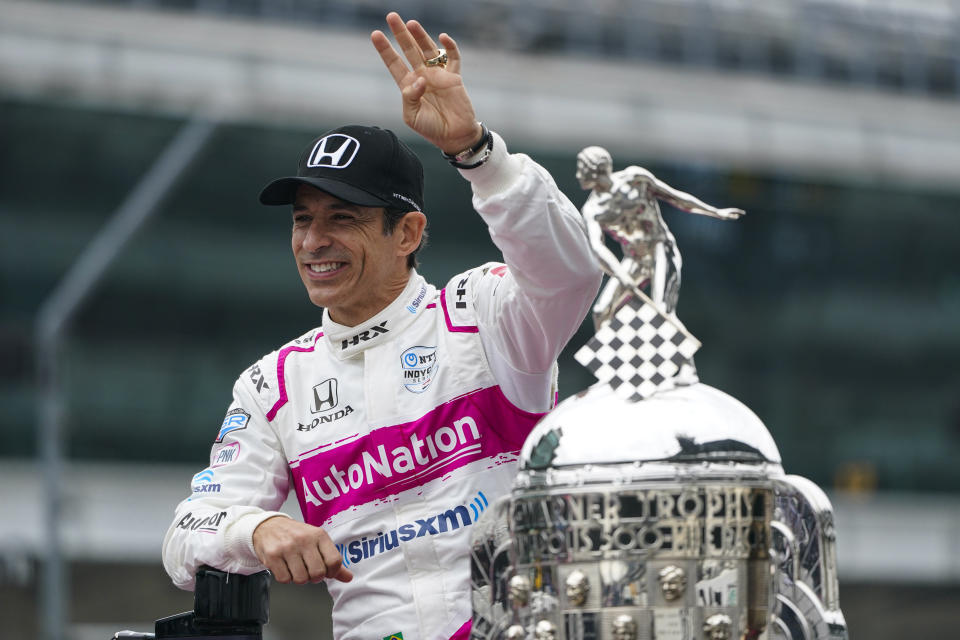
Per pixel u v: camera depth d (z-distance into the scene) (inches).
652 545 245.4
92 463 3221.0
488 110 3063.5
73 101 2893.7
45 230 3181.6
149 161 3107.8
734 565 247.4
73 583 3011.8
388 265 358.6
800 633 257.4
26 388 3179.1
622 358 261.9
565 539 250.2
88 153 3068.4
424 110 294.8
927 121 3410.4
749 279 3560.5
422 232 369.7
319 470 356.5
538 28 3457.2
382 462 351.3
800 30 3678.6
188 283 3297.2
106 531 3011.8
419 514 348.8
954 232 3585.1
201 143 1760.6
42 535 2898.6
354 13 3297.2
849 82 3686.0
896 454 3816.4
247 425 365.1
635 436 249.6
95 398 3245.6
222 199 3245.6
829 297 3663.9
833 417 3799.2
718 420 253.0
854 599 3558.1
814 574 257.1
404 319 362.3
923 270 3688.5
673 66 3511.3
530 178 297.0
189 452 3346.5
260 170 3164.4
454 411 352.2
